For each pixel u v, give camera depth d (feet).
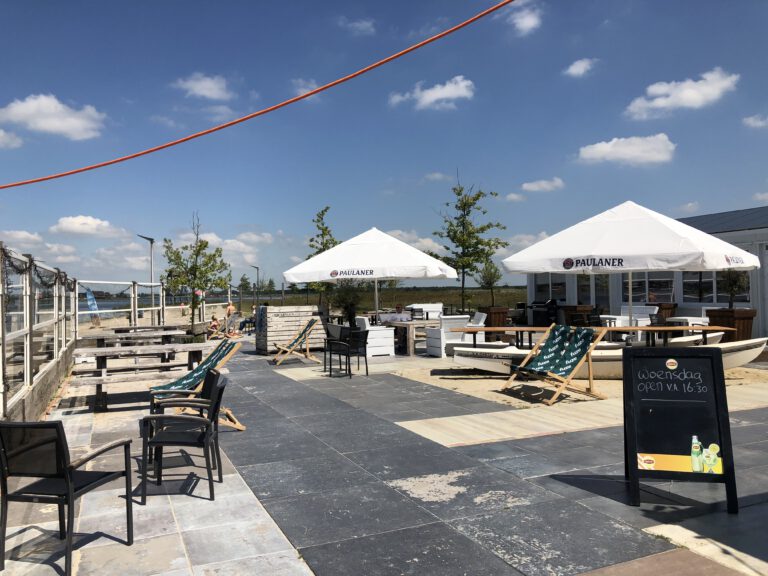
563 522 13.21
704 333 32.17
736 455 18.15
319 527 13.15
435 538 12.47
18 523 13.56
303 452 19.17
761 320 46.39
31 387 24.02
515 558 11.50
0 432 11.07
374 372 36.91
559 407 25.76
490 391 29.94
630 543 12.09
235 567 11.32
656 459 14.10
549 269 32.09
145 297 62.23
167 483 16.28
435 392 29.81
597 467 17.21
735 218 54.80
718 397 13.98
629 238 31.09
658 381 14.46
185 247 74.59
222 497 15.11
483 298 88.12
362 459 18.30
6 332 19.62
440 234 68.69
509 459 18.10
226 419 23.32
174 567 11.33
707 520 13.21
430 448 19.47
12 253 20.01
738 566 11.03
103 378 26.12
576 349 28.58
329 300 83.87
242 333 71.82
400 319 52.37
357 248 47.73
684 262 28.55
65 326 40.16
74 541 12.55
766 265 46.14
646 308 53.67
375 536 12.62
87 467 17.87
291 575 10.96
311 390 30.71
